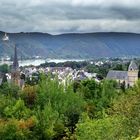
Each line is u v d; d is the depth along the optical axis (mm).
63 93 70125
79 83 86312
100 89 79000
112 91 77000
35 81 171500
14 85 88938
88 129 31500
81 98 69688
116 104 34219
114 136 29016
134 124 30422
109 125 29953
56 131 58375
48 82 72625
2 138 50656
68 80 76062
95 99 72875
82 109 65438
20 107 63844
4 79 182250
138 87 46281
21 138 51688
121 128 29359
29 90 76500
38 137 55594
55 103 67812
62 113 64688
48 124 57406
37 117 60531
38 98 71625
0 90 84875
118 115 32125
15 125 51781
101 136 29672
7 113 63250
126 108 32250
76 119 63094
